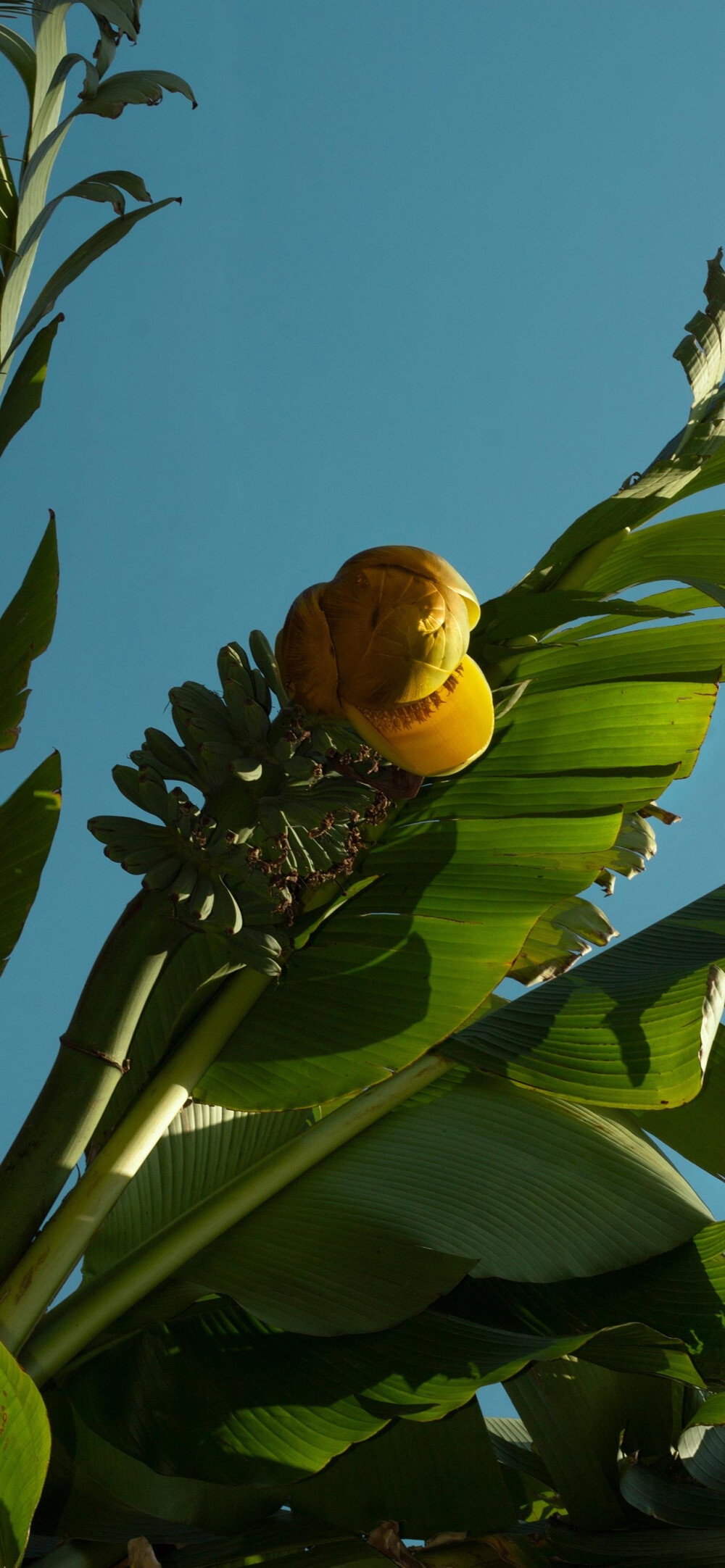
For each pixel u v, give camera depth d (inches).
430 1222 145.8
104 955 142.6
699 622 153.6
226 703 141.6
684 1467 154.1
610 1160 148.3
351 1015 146.1
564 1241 145.2
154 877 141.1
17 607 147.2
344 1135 149.4
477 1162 148.1
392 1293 143.5
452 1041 150.3
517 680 153.4
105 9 147.7
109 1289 143.9
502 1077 148.3
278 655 139.5
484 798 150.9
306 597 138.3
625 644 153.8
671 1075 144.6
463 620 137.2
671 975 149.4
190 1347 145.2
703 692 151.7
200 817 141.5
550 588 155.1
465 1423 147.7
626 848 152.2
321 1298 143.5
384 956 147.2
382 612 136.9
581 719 152.0
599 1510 152.3
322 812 141.2
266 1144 151.4
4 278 148.6
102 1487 146.6
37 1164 140.4
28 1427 131.1
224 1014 146.9
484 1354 143.0
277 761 140.5
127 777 142.0
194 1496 145.2
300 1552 147.6
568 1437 153.9
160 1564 145.2
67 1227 141.3
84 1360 144.9
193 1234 145.9
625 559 156.1
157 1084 145.1
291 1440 141.6
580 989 150.8
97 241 149.7
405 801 150.1
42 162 148.5
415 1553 147.6
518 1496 158.7
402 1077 150.6
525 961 152.3
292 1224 146.6
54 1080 141.5
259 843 141.8
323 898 148.9
